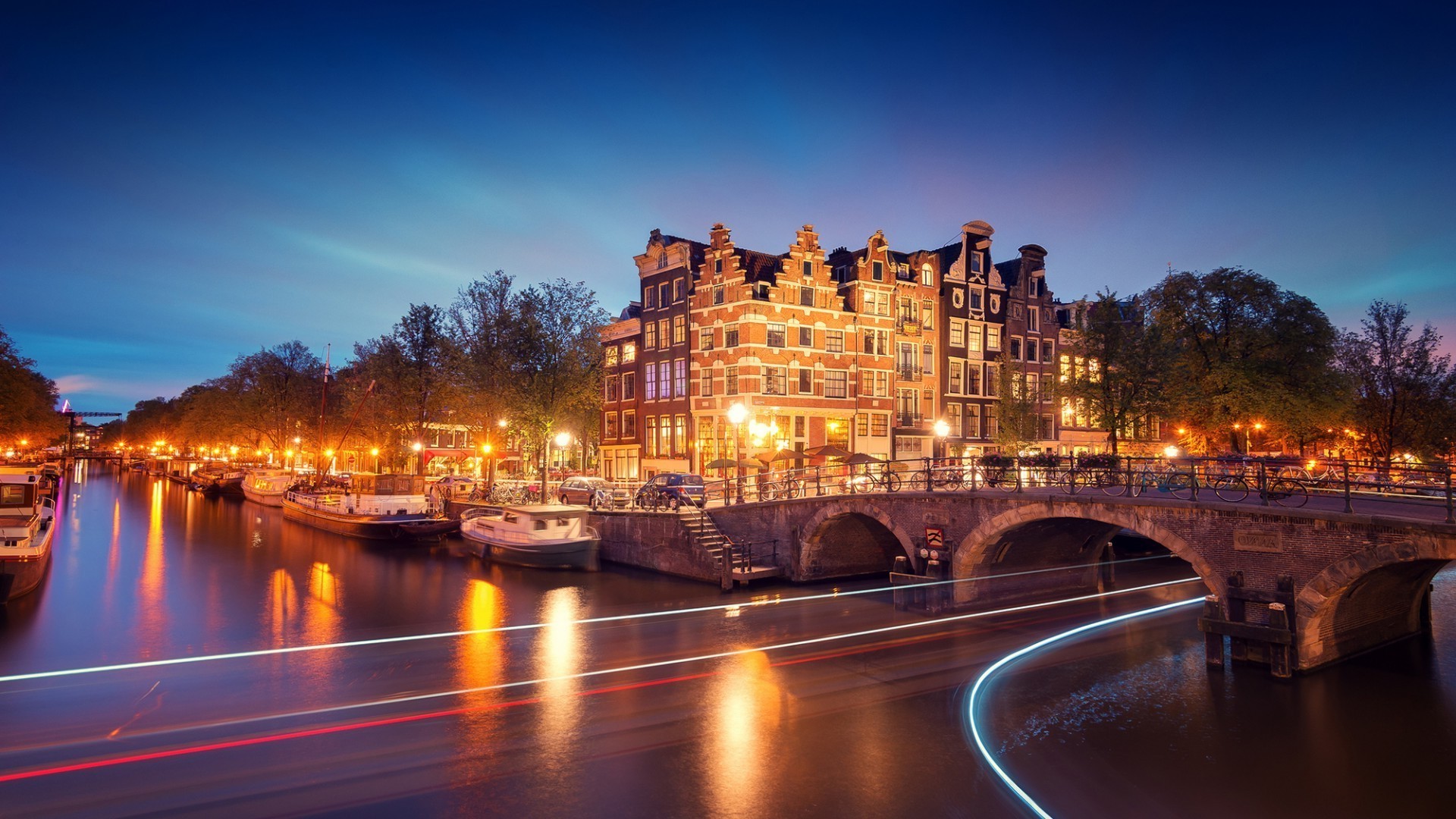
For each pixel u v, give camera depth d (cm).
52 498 3972
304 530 4797
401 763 1410
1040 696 1769
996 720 1631
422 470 5747
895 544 3312
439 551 3978
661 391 5150
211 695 1769
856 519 2992
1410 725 1573
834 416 4744
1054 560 2775
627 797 1289
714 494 3959
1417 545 1548
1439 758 1441
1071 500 2147
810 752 1470
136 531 4722
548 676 1909
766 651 2122
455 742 1506
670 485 3666
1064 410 5644
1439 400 4034
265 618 2512
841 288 5003
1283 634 1748
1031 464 2472
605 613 2588
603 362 4350
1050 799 1298
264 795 1282
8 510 2898
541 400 4006
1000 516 2323
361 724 1596
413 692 1794
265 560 3662
